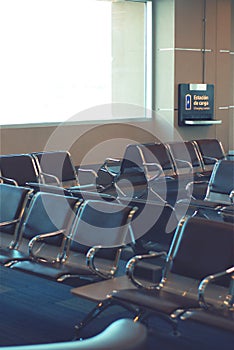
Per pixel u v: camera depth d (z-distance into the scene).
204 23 12.84
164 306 4.17
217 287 4.49
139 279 4.81
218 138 13.44
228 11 13.33
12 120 10.84
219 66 13.26
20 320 5.23
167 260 4.69
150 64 12.61
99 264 5.11
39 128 11.03
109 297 4.42
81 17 11.66
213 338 4.86
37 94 11.15
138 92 12.58
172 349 4.64
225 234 4.45
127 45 12.39
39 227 5.61
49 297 5.81
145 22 12.57
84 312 5.43
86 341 2.32
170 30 12.33
